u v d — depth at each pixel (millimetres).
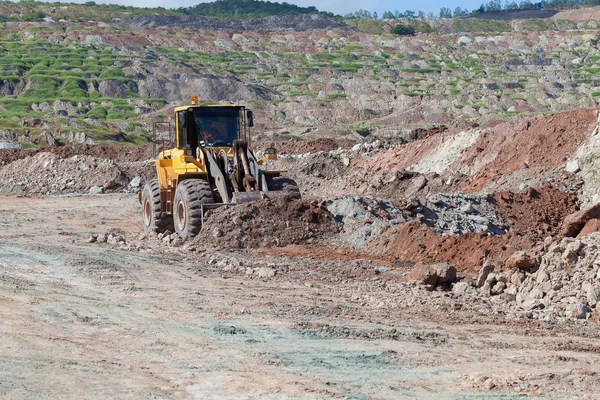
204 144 34219
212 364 13758
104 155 81875
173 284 23156
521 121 51469
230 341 15727
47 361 13484
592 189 39281
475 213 35031
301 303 20594
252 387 12164
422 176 50938
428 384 12594
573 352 15422
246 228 31953
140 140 168500
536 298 21031
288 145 85875
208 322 17672
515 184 43906
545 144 47094
